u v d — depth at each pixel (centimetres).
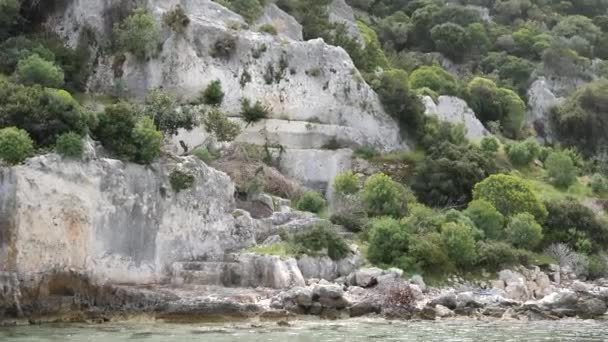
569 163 6141
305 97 5478
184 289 3359
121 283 3344
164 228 3566
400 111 5816
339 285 3522
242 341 2505
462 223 4297
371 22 9481
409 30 9350
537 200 4931
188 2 5503
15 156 3081
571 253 4703
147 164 3553
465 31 9125
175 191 3631
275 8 6306
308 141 5362
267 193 4603
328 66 5644
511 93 7625
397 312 3244
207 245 3759
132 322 3020
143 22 5022
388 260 3919
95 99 4859
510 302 3600
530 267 4331
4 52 4725
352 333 2733
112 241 3341
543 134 7725
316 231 3844
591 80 9056
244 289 3416
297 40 6209
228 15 5638
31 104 3303
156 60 5078
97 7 5194
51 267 3105
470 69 8931
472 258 4078
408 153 5694
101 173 3331
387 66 7294
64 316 3052
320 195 4853
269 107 5316
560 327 3078
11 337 2567
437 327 2961
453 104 6862
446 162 5194
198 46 5181
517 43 9581
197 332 2730
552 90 8850
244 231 3944
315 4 6975
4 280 2952
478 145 6244
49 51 4781
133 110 3900
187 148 4747
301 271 3675
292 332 2741
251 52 5366
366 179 5184
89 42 5138
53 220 3138
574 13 11362
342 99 5616
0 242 2994
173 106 4772
